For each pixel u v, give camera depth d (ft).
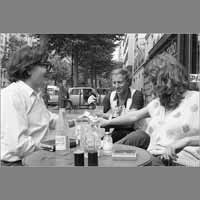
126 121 8.70
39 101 7.25
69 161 5.49
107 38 28.07
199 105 7.10
